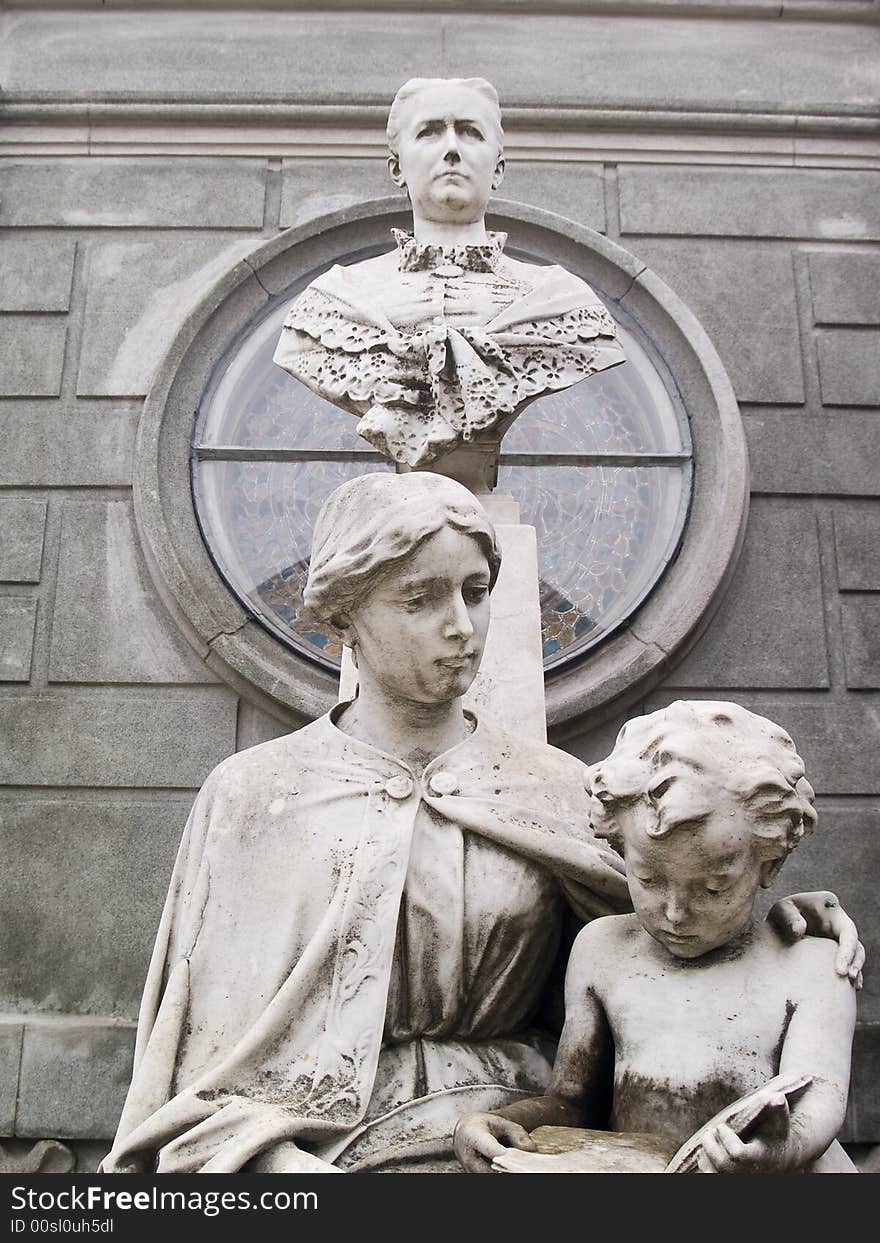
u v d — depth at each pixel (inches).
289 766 86.4
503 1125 71.2
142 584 203.5
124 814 189.6
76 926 184.2
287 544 207.6
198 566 201.3
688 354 215.3
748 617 202.8
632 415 215.2
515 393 120.6
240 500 210.1
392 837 82.0
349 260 221.0
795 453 212.8
